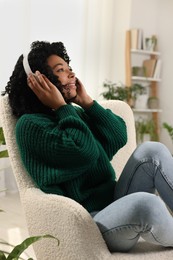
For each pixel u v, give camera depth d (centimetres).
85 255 114
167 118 479
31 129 128
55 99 139
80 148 129
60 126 133
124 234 116
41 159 131
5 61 349
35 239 94
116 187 151
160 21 481
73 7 400
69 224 114
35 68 141
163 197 139
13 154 137
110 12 439
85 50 418
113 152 157
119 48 450
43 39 377
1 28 345
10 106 143
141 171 143
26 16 361
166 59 477
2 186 352
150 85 486
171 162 140
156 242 117
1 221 276
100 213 124
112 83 444
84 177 144
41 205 123
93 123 157
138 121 448
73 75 150
